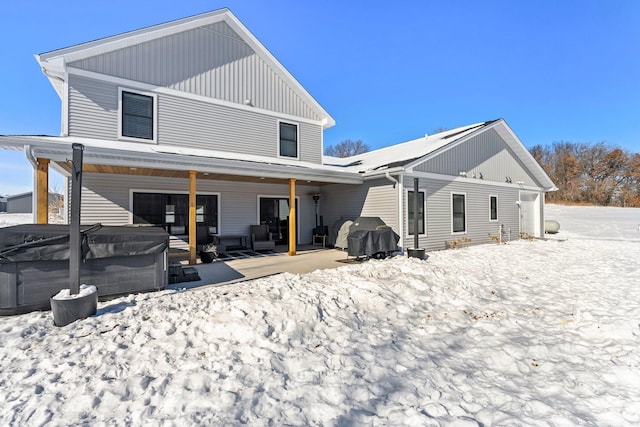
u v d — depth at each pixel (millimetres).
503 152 14375
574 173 43188
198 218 10477
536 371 2896
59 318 3643
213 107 10250
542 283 6316
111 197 8984
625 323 3916
